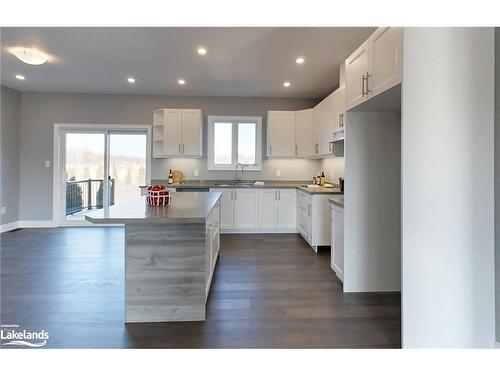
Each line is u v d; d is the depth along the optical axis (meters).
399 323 2.39
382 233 3.00
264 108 6.22
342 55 4.10
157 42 3.74
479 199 1.88
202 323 2.38
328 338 2.18
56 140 6.10
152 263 2.40
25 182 6.09
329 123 4.72
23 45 3.83
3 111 5.64
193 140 5.87
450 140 1.87
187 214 2.21
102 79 5.18
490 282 1.90
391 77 2.08
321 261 3.96
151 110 6.14
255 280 3.28
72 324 2.35
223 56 4.15
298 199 5.52
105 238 5.15
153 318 2.40
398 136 2.97
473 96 1.87
